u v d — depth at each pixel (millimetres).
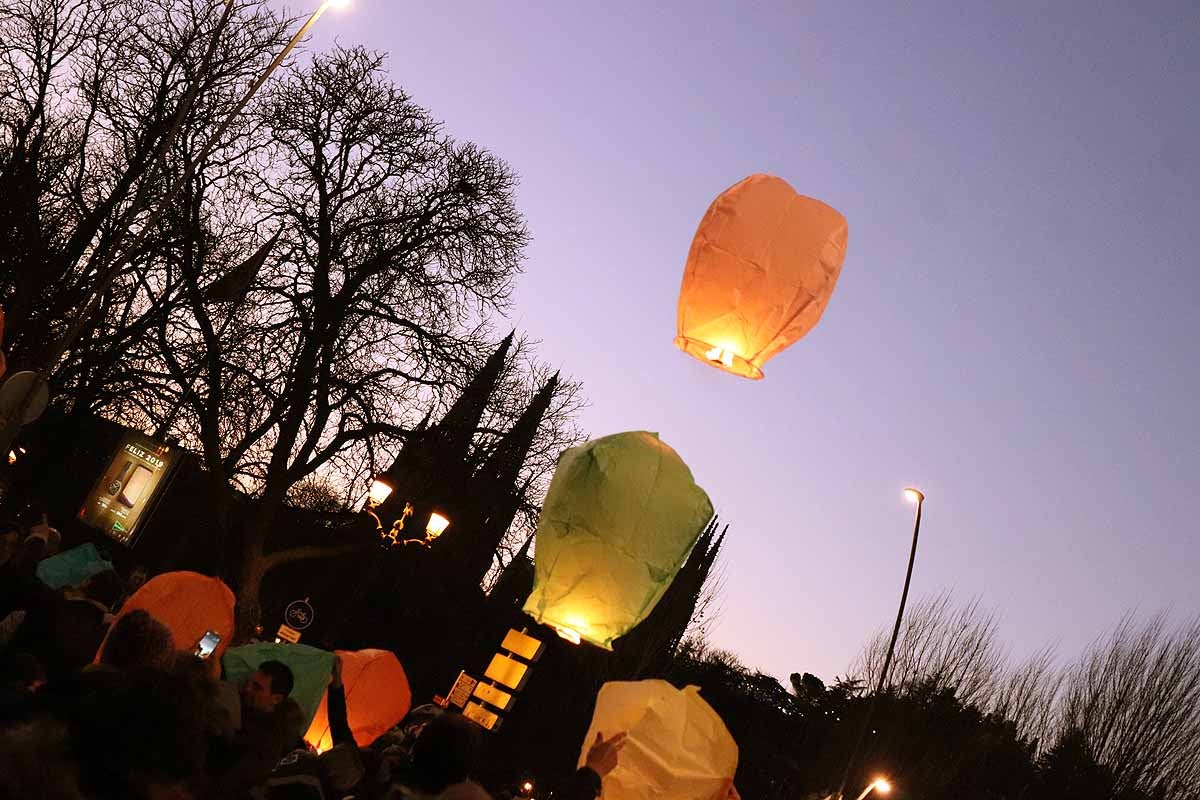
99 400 27531
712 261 4648
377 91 28828
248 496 32062
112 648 4312
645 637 50438
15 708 2383
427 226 29750
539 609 4910
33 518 17203
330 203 28828
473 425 30094
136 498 19141
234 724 4562
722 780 4727
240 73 26312
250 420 28812
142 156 25641
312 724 8383
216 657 7797
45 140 26750
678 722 4738
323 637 41594
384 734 8641
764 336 4691
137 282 27031
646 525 4809
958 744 36906
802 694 61438
